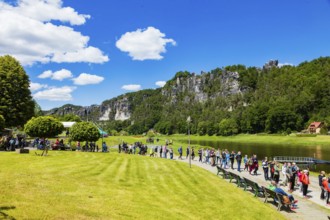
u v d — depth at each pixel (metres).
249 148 106.25
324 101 184.00
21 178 17.64
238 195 21.53
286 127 171.12
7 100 60.34
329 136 140.50
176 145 74.44
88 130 49.59
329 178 22.22
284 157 72.75
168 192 19.88
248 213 17.14
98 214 12.89
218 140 172.75
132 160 37.25
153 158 42.16
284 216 17.61
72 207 13.26
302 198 22.56
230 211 17.03
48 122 38.72
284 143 134.25
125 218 13.00
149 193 18.91
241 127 195.38
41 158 32.25
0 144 41.59
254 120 185.25
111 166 30.20
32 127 38.12
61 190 16.20
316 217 17.66
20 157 31.80
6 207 11.94
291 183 24.88
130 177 24.33
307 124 175.00
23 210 11.83
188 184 23.50
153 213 14.43
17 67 62.44
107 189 18.39
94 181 20.66
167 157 48.41
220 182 26.03
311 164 64.62
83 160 33.28
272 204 20.25
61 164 28.53
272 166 28.83
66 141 59.97
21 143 46.25
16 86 61.91
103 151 50.62
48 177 19.27
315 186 27.34
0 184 15.45
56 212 12.21
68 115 174.50
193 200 18.45
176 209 15.91
